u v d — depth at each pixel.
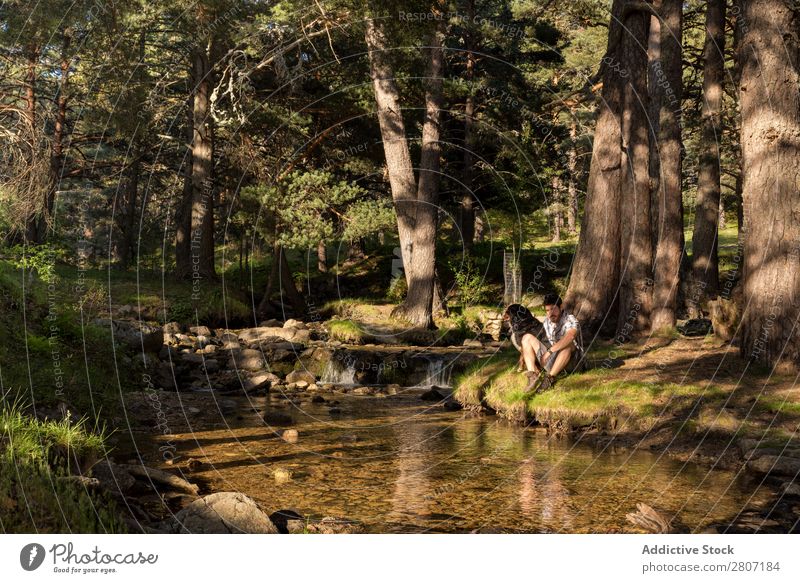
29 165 15.55
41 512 3.99
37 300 10.84
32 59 22.42
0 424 5.26
